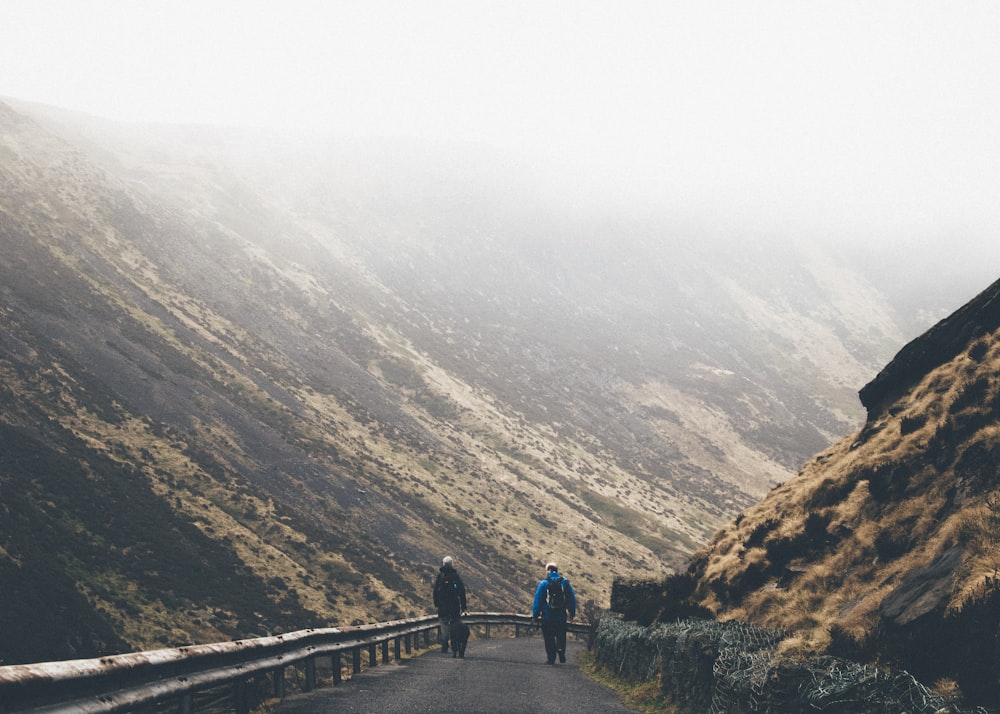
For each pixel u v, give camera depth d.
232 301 124.75
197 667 7.66
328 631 13.36
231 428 67.31
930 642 8.32
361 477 75.25
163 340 79.44
